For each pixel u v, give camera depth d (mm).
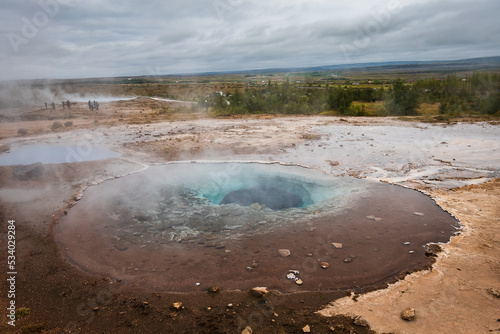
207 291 4020
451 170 9211
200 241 5398
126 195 7684
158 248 5184
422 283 4082
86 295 4016
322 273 4383
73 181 8727
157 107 30141
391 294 3873
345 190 7793
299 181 8656
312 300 3803
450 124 17344
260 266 4582
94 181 8727
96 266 4691
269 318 3480
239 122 19516
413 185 8031
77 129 17203
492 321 3271
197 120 20766
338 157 10828
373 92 36812
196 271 4492
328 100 26047
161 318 3533
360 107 26375
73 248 5207
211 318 3500
